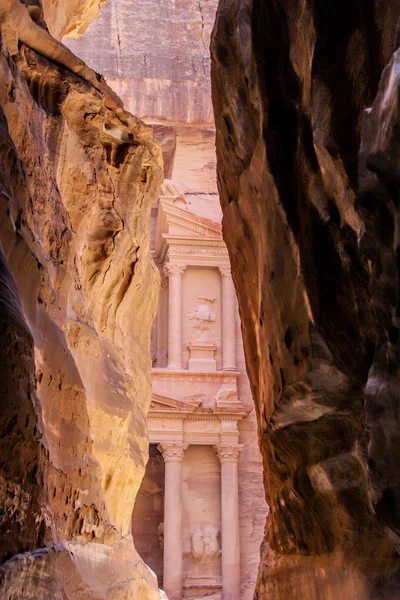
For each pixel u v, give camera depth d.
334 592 6.16
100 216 9.29
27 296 5.95
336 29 5.55
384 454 4.26
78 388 6.79
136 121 10.67
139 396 11.07
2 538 4.36
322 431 6.56
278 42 6.85
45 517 5.05
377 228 4.27
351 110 5.33
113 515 9.48
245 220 8.67
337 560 6.24
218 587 27.28
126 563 8.30
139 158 10.54
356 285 5.39
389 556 5.36
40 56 8.49
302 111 6.23
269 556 8.74
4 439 4.48
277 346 6.98
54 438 6.14
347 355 5.69
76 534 6.64
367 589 5.52
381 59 4.93
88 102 8.94
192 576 27.42
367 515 5.79
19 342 4.71
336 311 5.77
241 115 8.22
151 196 11.09
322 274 5.90
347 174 5.27
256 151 7.56
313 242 6.04
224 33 8.45
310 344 5.94
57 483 6.00
